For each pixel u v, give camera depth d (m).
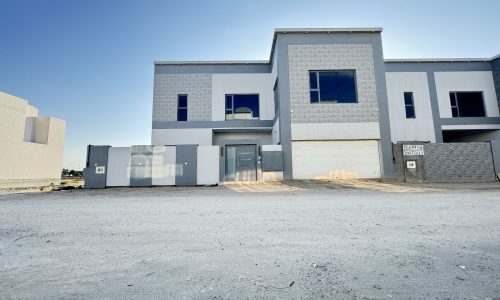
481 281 1.83
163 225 3.64
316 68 12.97
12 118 16.66
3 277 2.00
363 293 1.69
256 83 15.94
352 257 2.33
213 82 15.91
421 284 1.80
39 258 2.40
